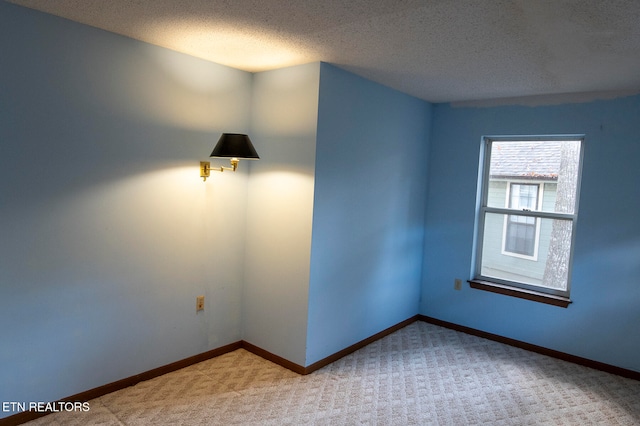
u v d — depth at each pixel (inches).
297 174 117.3
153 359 111.9
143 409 96.8
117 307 103.1
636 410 106.6
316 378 116.0
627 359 126.4
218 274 125.6
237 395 105.0
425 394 110.0
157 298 111.1
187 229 116.3
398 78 125.9
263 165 126.2
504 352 140.9
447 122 160.4
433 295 166.4
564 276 140.0
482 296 153.9
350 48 98.9
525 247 148.1
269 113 124.0
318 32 89.0
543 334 140.9
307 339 117.1
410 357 133.3
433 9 74.1
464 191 157.3
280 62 114.6
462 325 159.2
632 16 72.7
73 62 90.8
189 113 113.5
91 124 94.9
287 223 120.3
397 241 151.4
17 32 82.7
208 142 118.9
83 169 94.5
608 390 116.9
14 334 87.0
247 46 101.5
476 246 158.7
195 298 120.2
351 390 110.1
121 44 98.0
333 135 118.0
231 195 126.7
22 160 85.6
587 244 132.4
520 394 112.5
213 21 85.7
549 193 142.8
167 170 110.2
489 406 105.6
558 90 131.6
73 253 94.4
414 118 153.2
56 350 93.4
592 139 130.6
